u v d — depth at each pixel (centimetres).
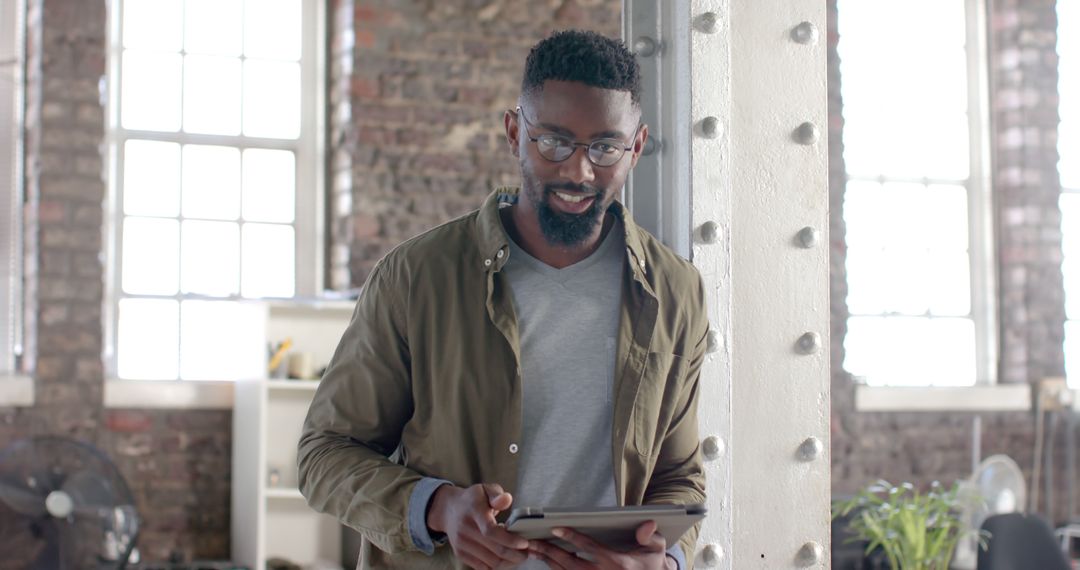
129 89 538
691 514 136
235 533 506
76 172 511
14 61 511
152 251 536
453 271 154
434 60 548
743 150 168
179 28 546
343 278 536
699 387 164
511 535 136
